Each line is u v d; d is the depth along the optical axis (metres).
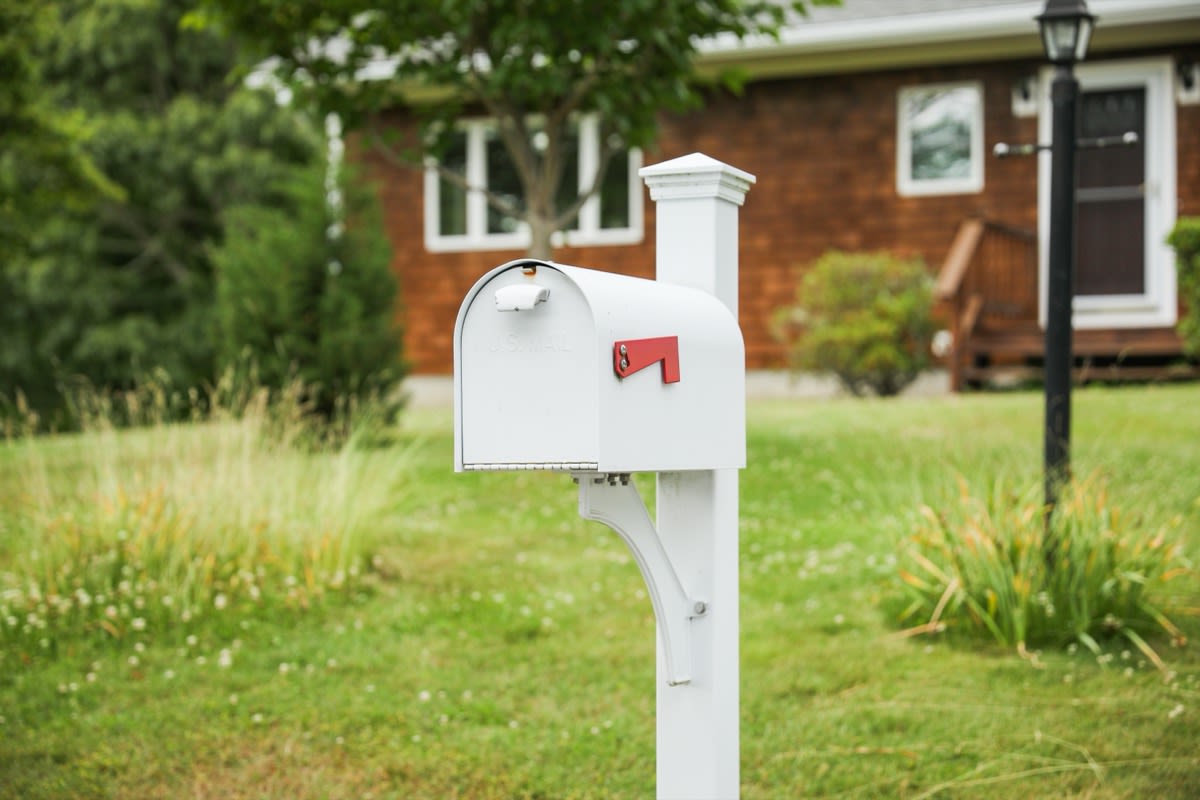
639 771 4.33
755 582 6.38
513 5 8.92
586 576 6.59
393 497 7.66
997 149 5.80
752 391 15.62
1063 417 5.65
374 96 9.73
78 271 22.08
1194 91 14.08
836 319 13.38
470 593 6.35
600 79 9.28
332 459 7.51
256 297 10.71
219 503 6.55
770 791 4.12
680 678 2.79
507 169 16.86
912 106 15.16
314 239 10.92
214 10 9.45
